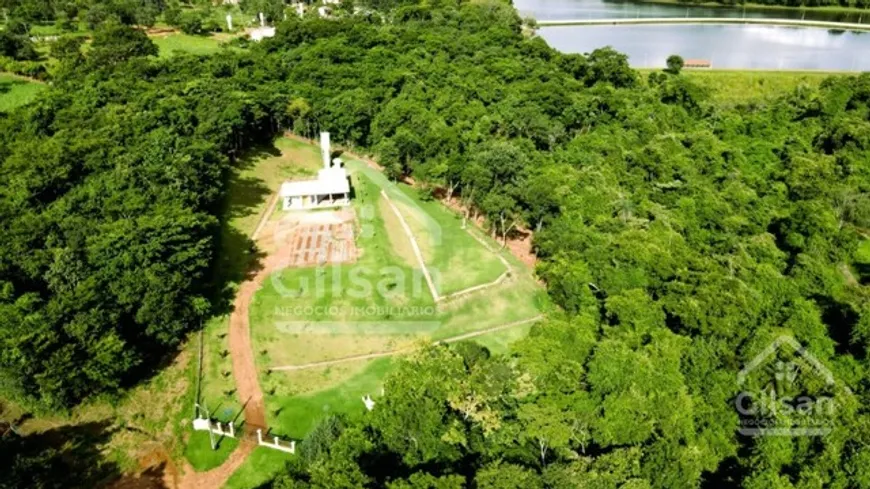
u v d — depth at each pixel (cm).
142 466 6112
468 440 5544
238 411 6731
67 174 8719
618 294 7412
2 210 7756
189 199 8731
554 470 4978
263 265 9212
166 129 10200
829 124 13938
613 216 9400
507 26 19788
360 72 14488
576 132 13288
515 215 9950
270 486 5938
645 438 5488
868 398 6125
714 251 9100
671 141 11931
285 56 15638
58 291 6869
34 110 11094
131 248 7200
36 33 18238
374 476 5116
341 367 7425
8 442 5916
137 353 7075
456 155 10812
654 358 6131
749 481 5197
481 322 8281
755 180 11456
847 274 9938
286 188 10794
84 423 6488
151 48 16188
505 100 13475
